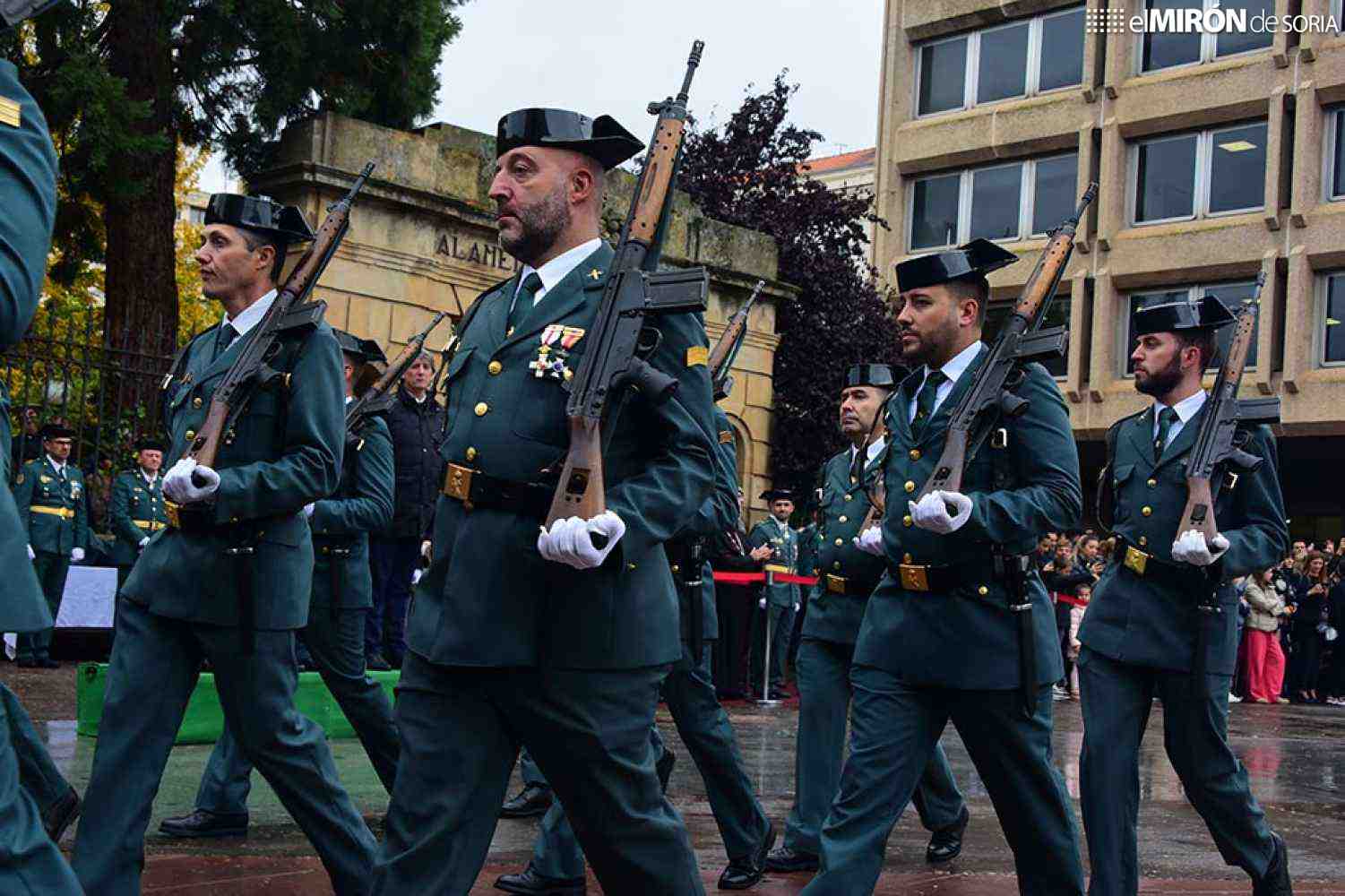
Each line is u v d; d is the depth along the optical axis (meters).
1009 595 4.91
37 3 2.90
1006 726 4.90
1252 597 21.19
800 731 6.90
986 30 32.34
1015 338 5.03
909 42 33.34
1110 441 6.43
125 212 17.81
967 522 4.80
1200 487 5.92
